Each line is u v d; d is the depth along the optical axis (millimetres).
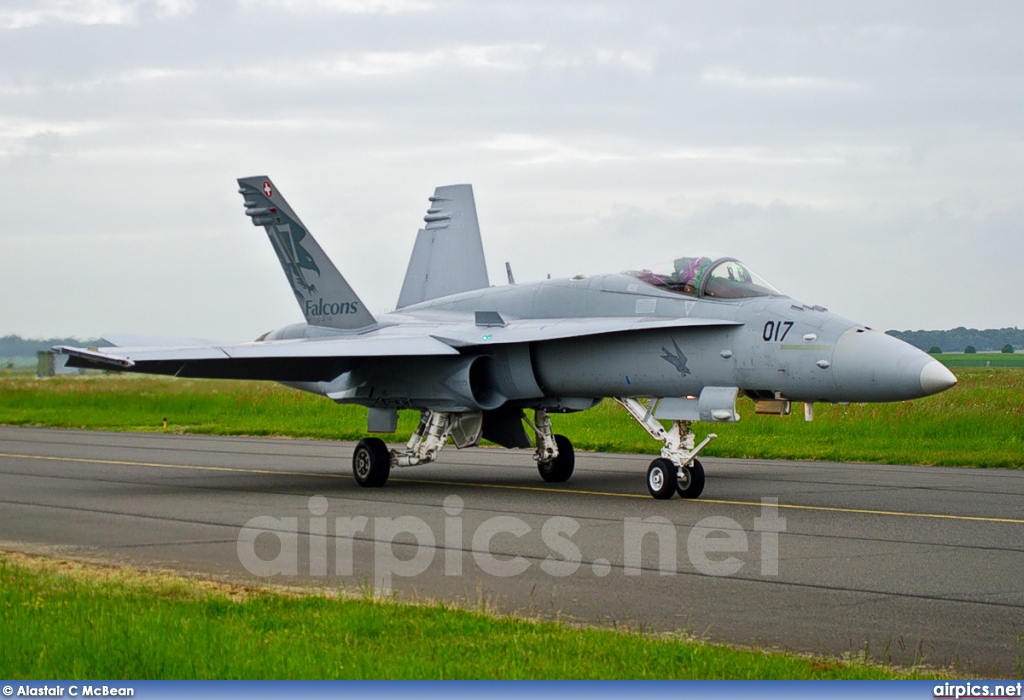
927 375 27609
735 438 52344
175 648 14398
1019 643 15453
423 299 51406
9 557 22359
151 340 46875
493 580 19812
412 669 13633
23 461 45500
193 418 75062
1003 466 42000
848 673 13758
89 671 13773
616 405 69812
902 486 35125
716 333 31422
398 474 40250
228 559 21984
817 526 26156
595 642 14914
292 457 47844
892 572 20484
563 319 35844
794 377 29766
